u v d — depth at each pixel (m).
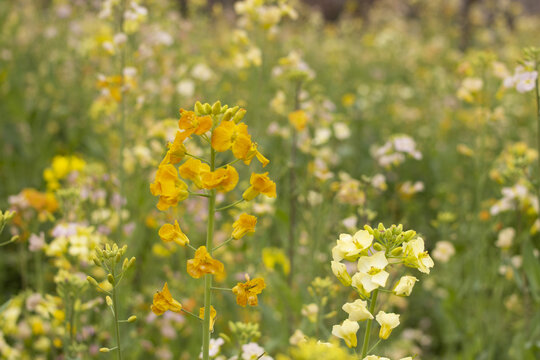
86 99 7.09
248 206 4.25
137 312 4.20
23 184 6.04
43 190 5.50
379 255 1.92
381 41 11.91
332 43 12.27
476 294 4.64
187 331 4.16
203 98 6.22
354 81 10.71
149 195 4.58
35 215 3.91
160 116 5.95
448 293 4.27
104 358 3.54
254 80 6.02
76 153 6.37
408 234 1.98
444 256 4.51
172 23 7.25
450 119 8.17
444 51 12.28
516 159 4.13
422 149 7.22
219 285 4.15
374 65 12.30
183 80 6.42
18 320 4.12
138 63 4.91
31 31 8.38
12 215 2.67
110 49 4.29
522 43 13.24
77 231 3.42
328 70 10.56
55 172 4.74
